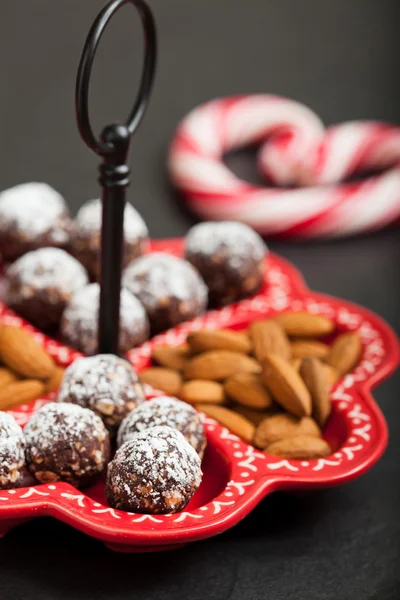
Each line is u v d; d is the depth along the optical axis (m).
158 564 0.42
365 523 0.45
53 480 0.42
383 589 0.42
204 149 0.73
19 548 0.43
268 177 0.74
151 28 0.44
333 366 0.50
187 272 0.53
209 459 0.45
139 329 0.51
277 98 0.81
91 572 0.42
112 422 0.45
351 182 0.75
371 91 0.89
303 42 0.99
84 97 0.42
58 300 0.52
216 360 0.49
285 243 0.67
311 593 0.42
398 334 0.58
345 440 0.46
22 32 0.96
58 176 0.73
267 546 0.44
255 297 0.55
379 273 0.64
